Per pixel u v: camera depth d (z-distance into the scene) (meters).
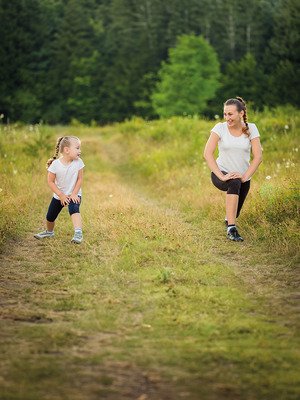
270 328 6.71
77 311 7.43
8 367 5.54
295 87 81.50
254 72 89.19
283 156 21.33
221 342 6.30
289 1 87.00
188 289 8.25
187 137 32.22
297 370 5.57
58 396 4.98
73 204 11.58
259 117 30.77
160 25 112.81
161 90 88.69
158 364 5.70
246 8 103.38
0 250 10.72
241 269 9.67
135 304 7.65
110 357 5.85
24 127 38.09
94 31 119.38
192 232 12.62
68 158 11.70
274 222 12.23
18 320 7.02
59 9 125.69
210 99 91.56
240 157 11.97
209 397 5.05
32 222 13.55
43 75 103.75
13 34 93.62
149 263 9.77
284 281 8.86
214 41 109.56
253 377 5.42
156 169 24.78
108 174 26.39
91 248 10.98
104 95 107.94
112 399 4.99
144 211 14.53
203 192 16.84
